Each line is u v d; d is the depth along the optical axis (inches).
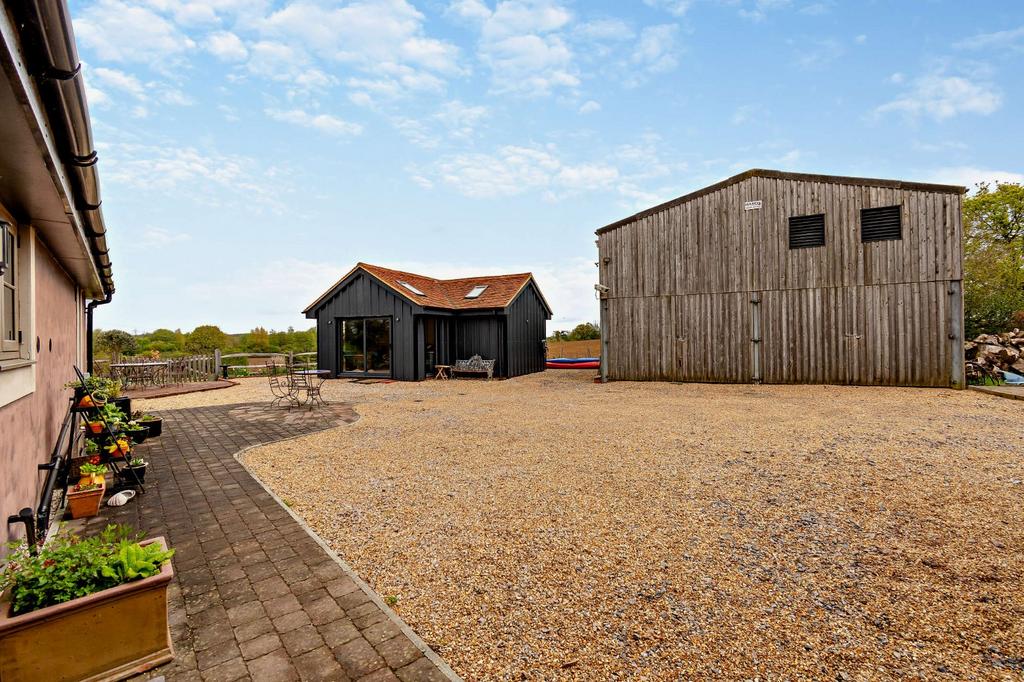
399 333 644.1
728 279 544.1
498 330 695.7
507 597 115.7
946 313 460.1
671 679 86.8
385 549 142.8
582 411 383.2
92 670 84.1
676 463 228.2
